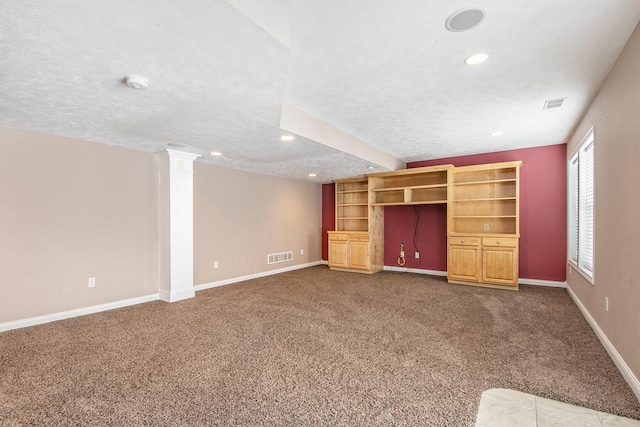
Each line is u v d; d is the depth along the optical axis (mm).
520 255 5398
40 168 3463
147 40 1627
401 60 2365
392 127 4039
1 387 2119
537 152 5230
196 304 4195
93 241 3873
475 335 3039
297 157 4641
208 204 5242
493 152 5574
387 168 5695
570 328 3207
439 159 6113
